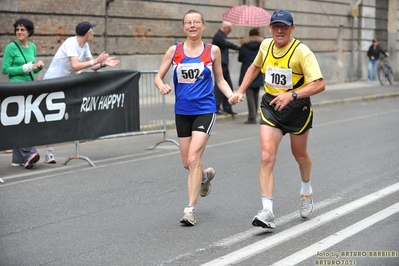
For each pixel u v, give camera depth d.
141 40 38.47
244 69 31.08
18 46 20.77
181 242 12.31
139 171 19.38
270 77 12.81
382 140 25.27
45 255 11.58
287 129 12.85
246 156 21.86
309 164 13.59
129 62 37.75
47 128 19.69
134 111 22.66
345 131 27.95
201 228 13.27
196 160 13.52
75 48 20.39
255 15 32.31
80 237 12.68
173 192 16.58
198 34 13.64
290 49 12.55
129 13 37.38
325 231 12.96
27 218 14.10
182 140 14.00
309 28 53.28
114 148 23.86
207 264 11.03
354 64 59.56
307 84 12.51
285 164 20.28
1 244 12.23
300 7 51.97
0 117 18.42
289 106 12.72
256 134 27.47
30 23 20.81
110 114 21.70
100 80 21.16
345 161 20.62
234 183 17.56
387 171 19.03
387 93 47.81
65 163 20.45
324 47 55.34
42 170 19.59
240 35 46.31
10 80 20.92
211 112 13.72
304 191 13.82
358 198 15.73
